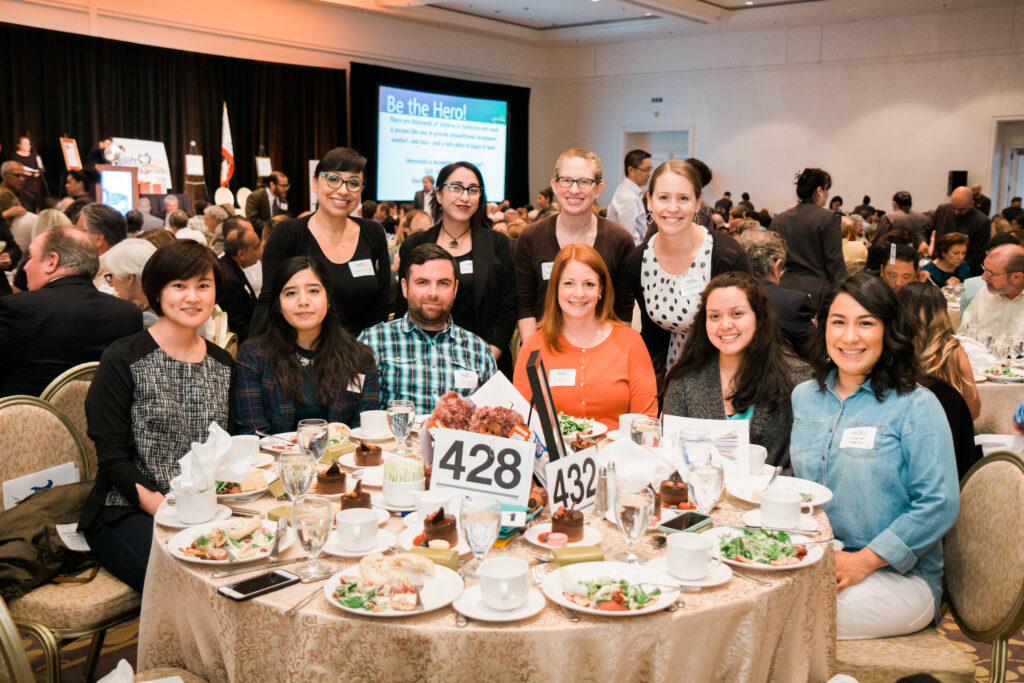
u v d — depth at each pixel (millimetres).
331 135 12695
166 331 2498
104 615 2205
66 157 9641
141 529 2312
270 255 3572
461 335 3160
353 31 12898
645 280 3633
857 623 2043
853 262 7461
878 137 13227
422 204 11766
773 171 14250
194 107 11055
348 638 1467
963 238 5809
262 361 2734
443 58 14289
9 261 5227
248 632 1553
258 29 11742
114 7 10211
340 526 1755
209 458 1940
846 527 2211
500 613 1473
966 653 2010
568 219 3789
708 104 14758
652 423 2303
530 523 1939
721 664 1592
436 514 1784
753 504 2092
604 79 15805
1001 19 12023
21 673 1770
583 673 1463
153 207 9781
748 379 2598
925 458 2113
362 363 2840
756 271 3582
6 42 9344
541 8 13508
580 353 2973
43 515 2330
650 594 1528
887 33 12953
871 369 2252
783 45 13883
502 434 1967
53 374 2852
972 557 2131
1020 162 12570
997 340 4543
